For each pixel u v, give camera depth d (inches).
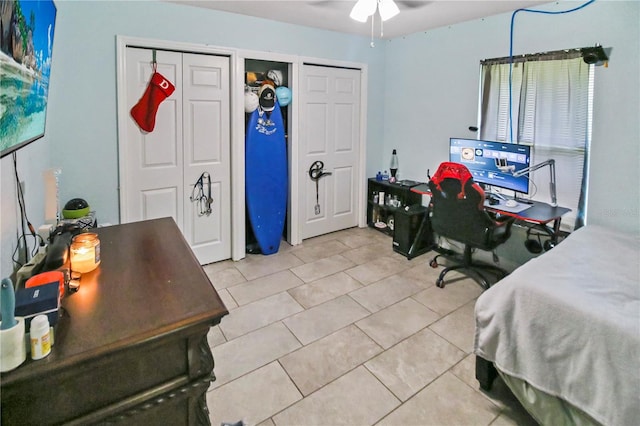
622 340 52.0
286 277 124.9
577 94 105.6
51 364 32.1
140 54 111.0
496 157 118.5
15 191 52.8
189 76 120.5
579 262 74.5
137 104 112.6
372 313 102.0
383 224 173.3
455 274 127.4
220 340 89.0
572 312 57.7
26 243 57.0
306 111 150.7
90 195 109.0
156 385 38.6
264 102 136.7
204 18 118.3
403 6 113.3
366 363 81.3
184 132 123.0
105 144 109.2
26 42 49.3
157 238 63.6
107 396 36.1
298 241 157.4
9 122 43.3
